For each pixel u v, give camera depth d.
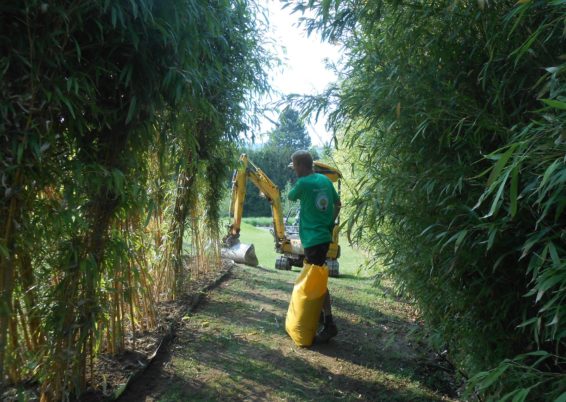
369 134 2.70
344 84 2.68
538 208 1.42
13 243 1.82
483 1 1.51
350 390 3.03
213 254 6.24
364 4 2.26
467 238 1.85
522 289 1.87
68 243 2.16
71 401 2.37
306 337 3.65
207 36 2.38
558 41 1.67
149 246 3.47
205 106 2.54
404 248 2.52
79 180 1.89
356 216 2.21
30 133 1.67
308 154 3.81
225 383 2.94
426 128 2.04
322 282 3.63
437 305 2.49
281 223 8.00
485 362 2.07
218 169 5.31
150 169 3.30
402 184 2.14
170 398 2.66
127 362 2.93
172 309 4.12
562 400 1.15
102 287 2.45
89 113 2.06
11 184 1.75
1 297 1.79
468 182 1.88
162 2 1.87
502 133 1.75
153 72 2.03
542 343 1.80
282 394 2.88
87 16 1.73
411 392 3.06
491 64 1.81
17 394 2.12
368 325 4.38
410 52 2.07
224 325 3.99
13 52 1.57
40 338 2.25
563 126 1.15
